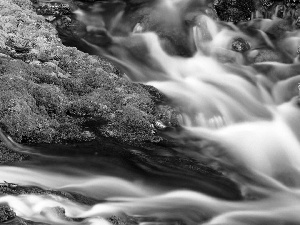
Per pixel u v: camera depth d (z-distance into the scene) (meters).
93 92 10.34
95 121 9.77
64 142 9.25
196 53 12.82
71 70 10.88
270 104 11.59
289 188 8.95
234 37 13.15
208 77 12.13
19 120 9.20
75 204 7.59
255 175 9.16
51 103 9.77
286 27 13.83
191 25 13.09
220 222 7.79
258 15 14.27
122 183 8.43
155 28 13.02
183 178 8.70
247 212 8.11
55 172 8.52
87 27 13.16
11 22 11.86
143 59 12.47
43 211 7.10
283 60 12.85
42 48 11.29
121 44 12.81
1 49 10.94
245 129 10.45
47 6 13.23
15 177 8.21
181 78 12.03
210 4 13.94
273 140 10.26
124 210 7.71
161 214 7.73
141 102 10.27
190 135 9.95
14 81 9.78
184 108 10.55
